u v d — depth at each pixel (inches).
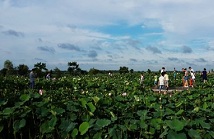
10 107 302.5
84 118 276.1
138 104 334.0
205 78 1131.9
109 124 258.7
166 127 245.1
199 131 246.5
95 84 786.2
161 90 923.4
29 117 284.8
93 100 324.5
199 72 1616.6
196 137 230.5
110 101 330.3
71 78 1103.6
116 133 247.3
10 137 279.0
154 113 293.0
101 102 319.0
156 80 1127.0
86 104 287.1
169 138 226.1
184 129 235.6
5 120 277.4
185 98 413.4
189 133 233.9
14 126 264.5
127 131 264.1
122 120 275.6
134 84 750.5
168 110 295.1
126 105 331.9
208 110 297.3
